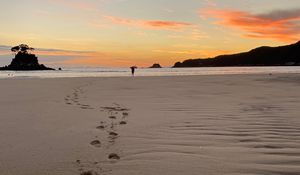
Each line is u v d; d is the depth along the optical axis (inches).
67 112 338.3
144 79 1035.9
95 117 303.6
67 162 167.0
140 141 206.4
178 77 1163.9
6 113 334.3
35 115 319.3
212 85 721.6
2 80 1064.8
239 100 418.3
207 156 171.0
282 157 166.7
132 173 148.1
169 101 417.1
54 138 221.5
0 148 196.2
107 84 804.0
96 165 160.9
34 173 151.6
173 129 238.4
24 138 222.2
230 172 146.6
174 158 168.7
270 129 229.5
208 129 234.2
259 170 148.4
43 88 687.1
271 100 412.8
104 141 210.2
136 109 350.9
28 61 3754.9
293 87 632.4
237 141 199.9
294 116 281.4
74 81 963.3
